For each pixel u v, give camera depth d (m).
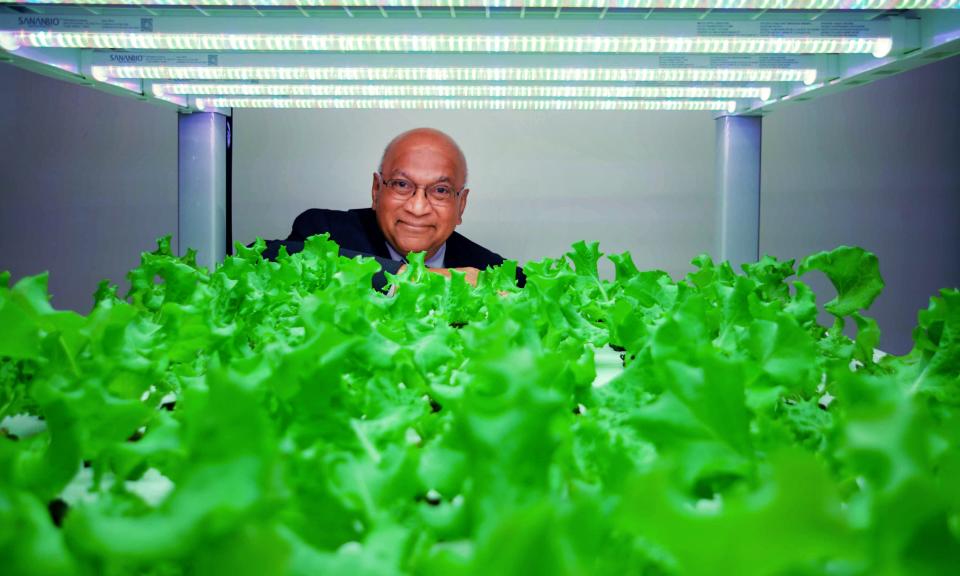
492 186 4.01
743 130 2.57
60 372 0.50
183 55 1.92
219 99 2.50
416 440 0.53
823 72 1.89
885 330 4.16
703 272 1.29
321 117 3.95
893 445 0.24
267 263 1.16
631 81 2.18
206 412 0.23
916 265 4.11
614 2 1.44
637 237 4.02
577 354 0.75
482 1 1.45
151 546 0.21
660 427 0.36
